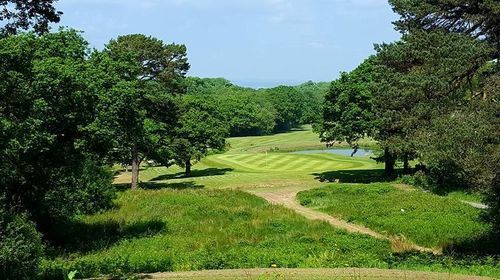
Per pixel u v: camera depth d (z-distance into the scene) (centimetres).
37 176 2170
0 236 1368
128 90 2758
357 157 7638
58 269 1617
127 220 2809
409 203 3216
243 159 7438
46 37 2222
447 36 2019
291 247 1991
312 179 5122
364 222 2845
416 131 2016
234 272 1492
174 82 4759
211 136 5853
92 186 2964
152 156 5138
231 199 3566
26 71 1706
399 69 2319
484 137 1748
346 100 4850
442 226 2539
